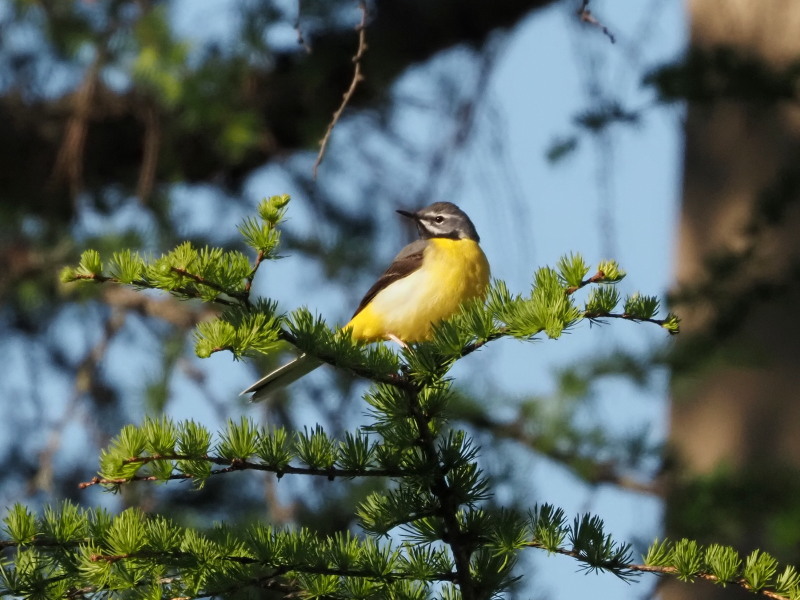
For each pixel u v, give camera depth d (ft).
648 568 22.84
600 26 33.45
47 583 22.08
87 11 48.70
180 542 22.39
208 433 22.40
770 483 37.73
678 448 40.98
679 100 41.98
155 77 47.21
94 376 54.08
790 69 40.24
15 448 55.01
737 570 23.26
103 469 21.85
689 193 44.16
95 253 23.15
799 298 39.91
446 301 38.75
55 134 57.00
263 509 49.52
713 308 40.32
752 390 40.09
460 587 23.00
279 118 57.21
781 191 40.32
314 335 23.35
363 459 23.26
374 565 22.77
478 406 42.09
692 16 45.96
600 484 41.16
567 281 24.35
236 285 22.84
